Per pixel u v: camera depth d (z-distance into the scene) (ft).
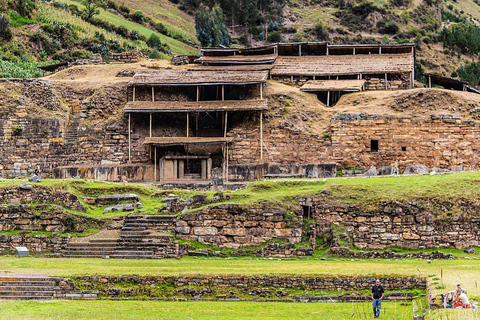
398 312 163.32
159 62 384.68
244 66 360.89
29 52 487.20
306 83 345.31
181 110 312.91
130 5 648.79
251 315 163.32
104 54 510.58
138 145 315.78
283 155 308.81
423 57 630.74
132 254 216.13
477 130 303.48
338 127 309.22
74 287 181.98
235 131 312.71
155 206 240.12
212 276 185.98
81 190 249.34
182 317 160.56
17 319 154.51
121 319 157.58
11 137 314.35
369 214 228.02
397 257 218.79
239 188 270.46
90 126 320.91
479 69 589.32
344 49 376.48
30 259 211.00
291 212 229.04
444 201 228.84
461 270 190.70
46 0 567.59
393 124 306.76
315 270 193.26
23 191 237.04
